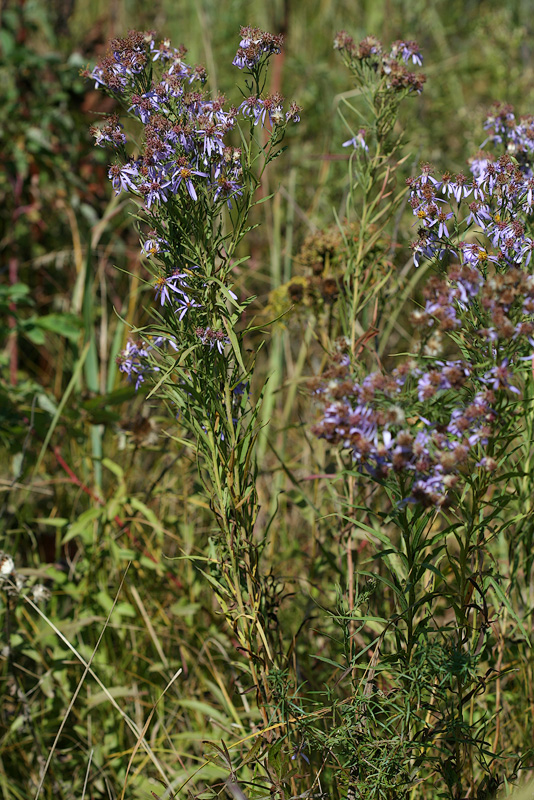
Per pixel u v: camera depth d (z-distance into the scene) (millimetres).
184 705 2453
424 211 1911
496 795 1940
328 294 2430
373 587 1985
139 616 2781
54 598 2803
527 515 2021
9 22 4461
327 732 1935
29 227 4352
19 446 3254
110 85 1908
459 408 1680
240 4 5305
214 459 1900
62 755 2564
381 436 1571
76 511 3395
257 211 4414
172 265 1885
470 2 5922
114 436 3564
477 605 1816
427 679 1842
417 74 2238
